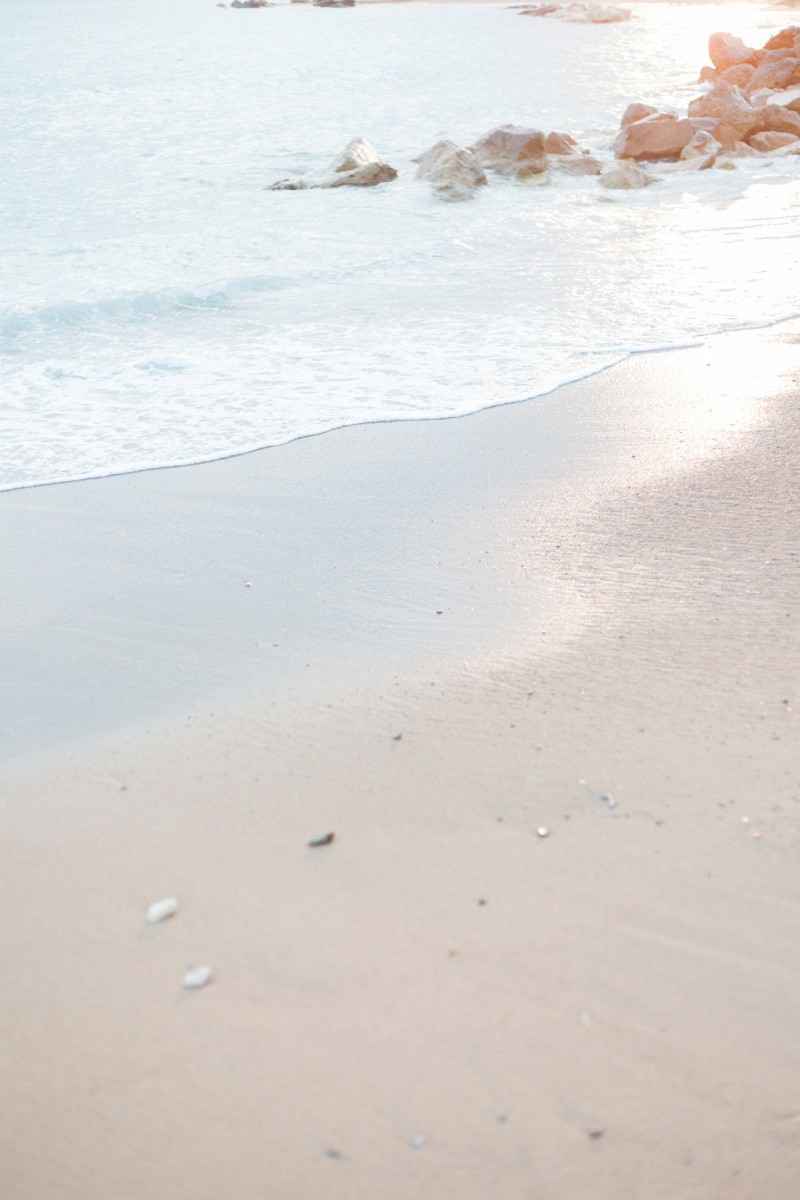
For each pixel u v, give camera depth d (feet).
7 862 11.70
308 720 14.33
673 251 48.57
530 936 9.76
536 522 21.40
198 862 11.32
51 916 10.65
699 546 19.44
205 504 23.63
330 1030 8.83
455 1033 8.71
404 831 11.53
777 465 23.50
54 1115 8.32
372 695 14.88
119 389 32.32
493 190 67.87
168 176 75.97
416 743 13.42
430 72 133.39
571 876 10.58
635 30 203.41
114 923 10.44
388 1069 8.42
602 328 36.50
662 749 12.81
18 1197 7.70
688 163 75.77
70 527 22.70
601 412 28.35
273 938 9.96
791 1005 8.88
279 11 307.17
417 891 10.48
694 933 9.73
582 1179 7.51
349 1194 7.48
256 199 66.54
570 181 71.31
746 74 112.16
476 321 38.09
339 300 42.24
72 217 62.54
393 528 21.68
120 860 11.52
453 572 19.33
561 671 15.10
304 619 17.84
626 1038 8.61
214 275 47.06
